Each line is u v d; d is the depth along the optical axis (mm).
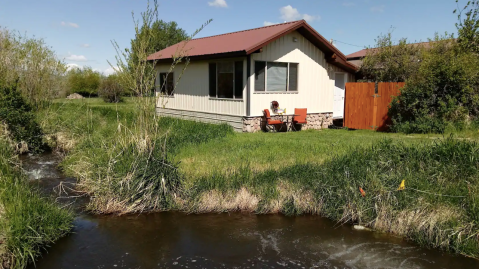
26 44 14055
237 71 12750
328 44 14188
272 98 13148
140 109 6492
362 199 5883
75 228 5520
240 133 12062
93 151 8164
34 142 10812
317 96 14844
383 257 4758
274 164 7457
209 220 5848
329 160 7309
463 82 11219
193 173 7000
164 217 5938
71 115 13906
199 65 14609
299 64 13891
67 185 7496
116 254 4766
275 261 4625
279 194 6258
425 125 11516
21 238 4570
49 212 5242
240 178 6621
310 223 5789
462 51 12930
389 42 16328
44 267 4445
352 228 5625
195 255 4758
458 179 6066
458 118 11305
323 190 6195
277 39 12914
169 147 8938
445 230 5043
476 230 4934
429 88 11641
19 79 13109
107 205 6078
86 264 4516
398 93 12914
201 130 11445
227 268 4445
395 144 7980
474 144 6773
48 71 14648
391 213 5555
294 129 13914
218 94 13812
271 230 5531
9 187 5590
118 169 6383
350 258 4719
